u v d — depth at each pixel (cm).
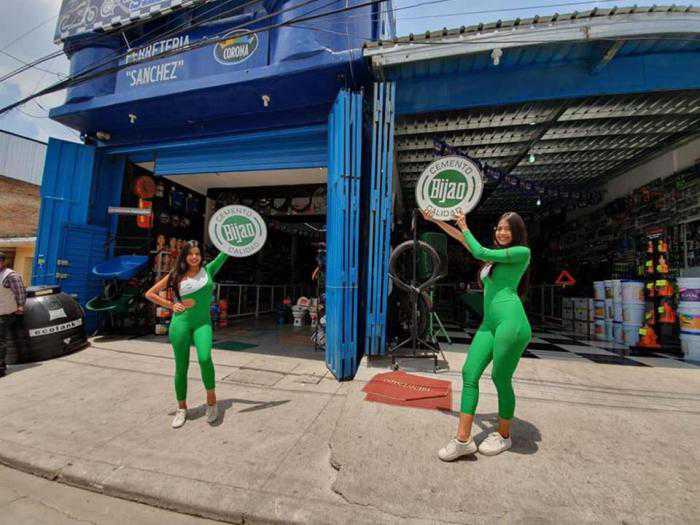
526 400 333
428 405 320
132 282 700
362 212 508
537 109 537
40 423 318
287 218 970
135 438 290
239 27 512
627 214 748
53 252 651
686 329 495
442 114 557
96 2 618
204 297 318
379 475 229
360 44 504
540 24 425
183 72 584
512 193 886
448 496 209
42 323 507
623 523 187
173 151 696
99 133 695
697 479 221
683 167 618
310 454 262
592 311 688
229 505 212
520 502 203
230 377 425
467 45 441
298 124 600
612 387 367
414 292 443
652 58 464
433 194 327
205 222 918
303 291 1259
